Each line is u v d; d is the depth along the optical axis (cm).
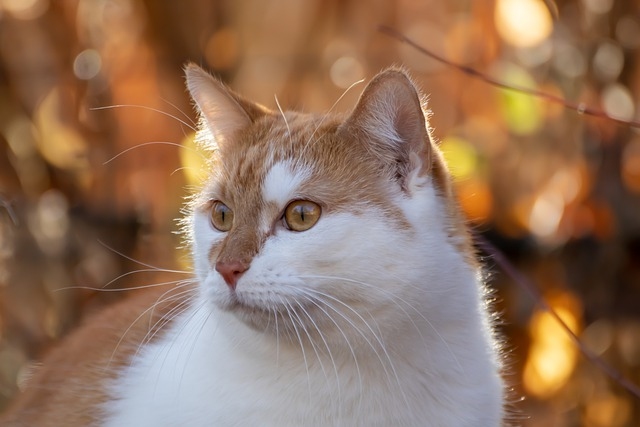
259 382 559
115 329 655
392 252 546
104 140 988
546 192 1020
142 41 991
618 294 1051
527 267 1059
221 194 579
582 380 977
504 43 959
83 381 634
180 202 977
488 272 762
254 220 557
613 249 1051
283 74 1038
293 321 541
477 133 1015
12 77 991
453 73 995
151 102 983
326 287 541
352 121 573
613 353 1009
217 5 1011
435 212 566
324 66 1038
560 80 984
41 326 949
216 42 1016
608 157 1001
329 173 561
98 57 990
